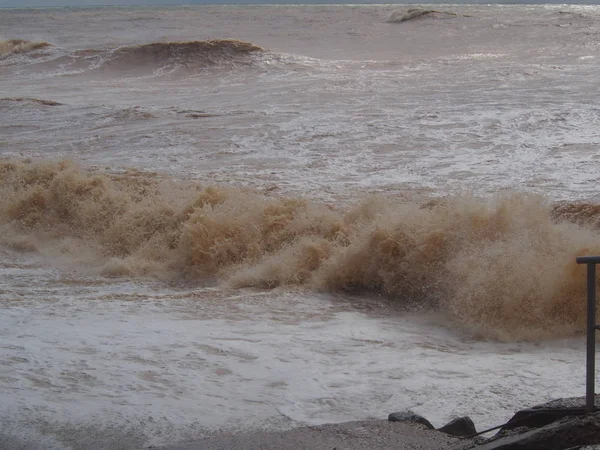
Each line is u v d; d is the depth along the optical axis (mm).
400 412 4164
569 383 5059
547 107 16062
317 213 9305
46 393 4848
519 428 3293
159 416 4488
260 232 9156
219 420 4453
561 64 23406
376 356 5789
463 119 15438
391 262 7934
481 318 6711
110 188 11164
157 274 8703
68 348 5820
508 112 15812
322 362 5625
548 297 6723
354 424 4047
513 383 5082
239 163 13094
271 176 12086
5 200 11195
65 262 9250
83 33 42625
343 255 8156
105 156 14102
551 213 9102
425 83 20781
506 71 22078
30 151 14797
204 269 8750
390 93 19375
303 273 8320
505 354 5918
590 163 11773
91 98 21625
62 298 7586
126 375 5230
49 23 49906
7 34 42000
